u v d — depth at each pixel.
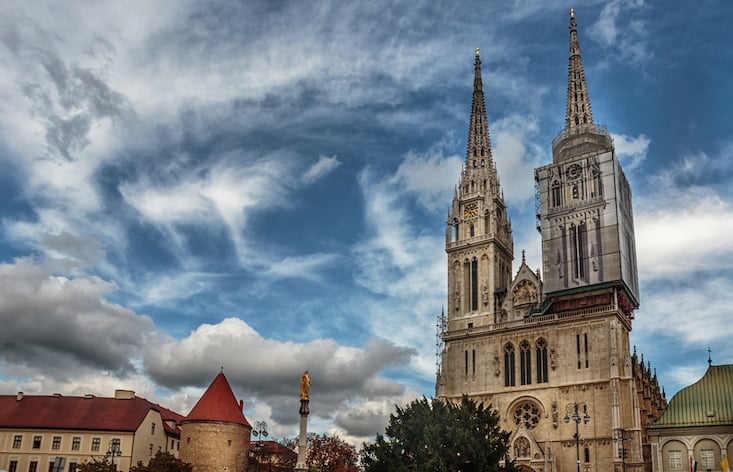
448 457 73.75
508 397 111.50
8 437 122.62
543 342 111.56
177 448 139.75
